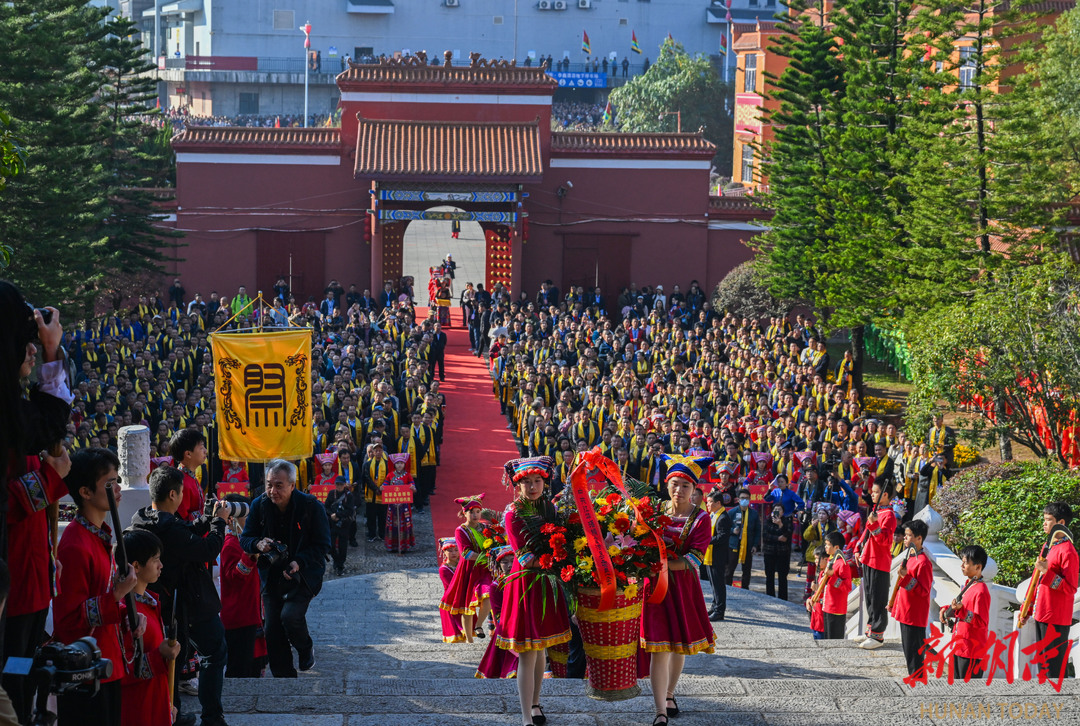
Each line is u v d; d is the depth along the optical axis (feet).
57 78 134.41
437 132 177.06
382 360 127.24
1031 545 63.36
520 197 175.11
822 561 69.97
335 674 44.60
